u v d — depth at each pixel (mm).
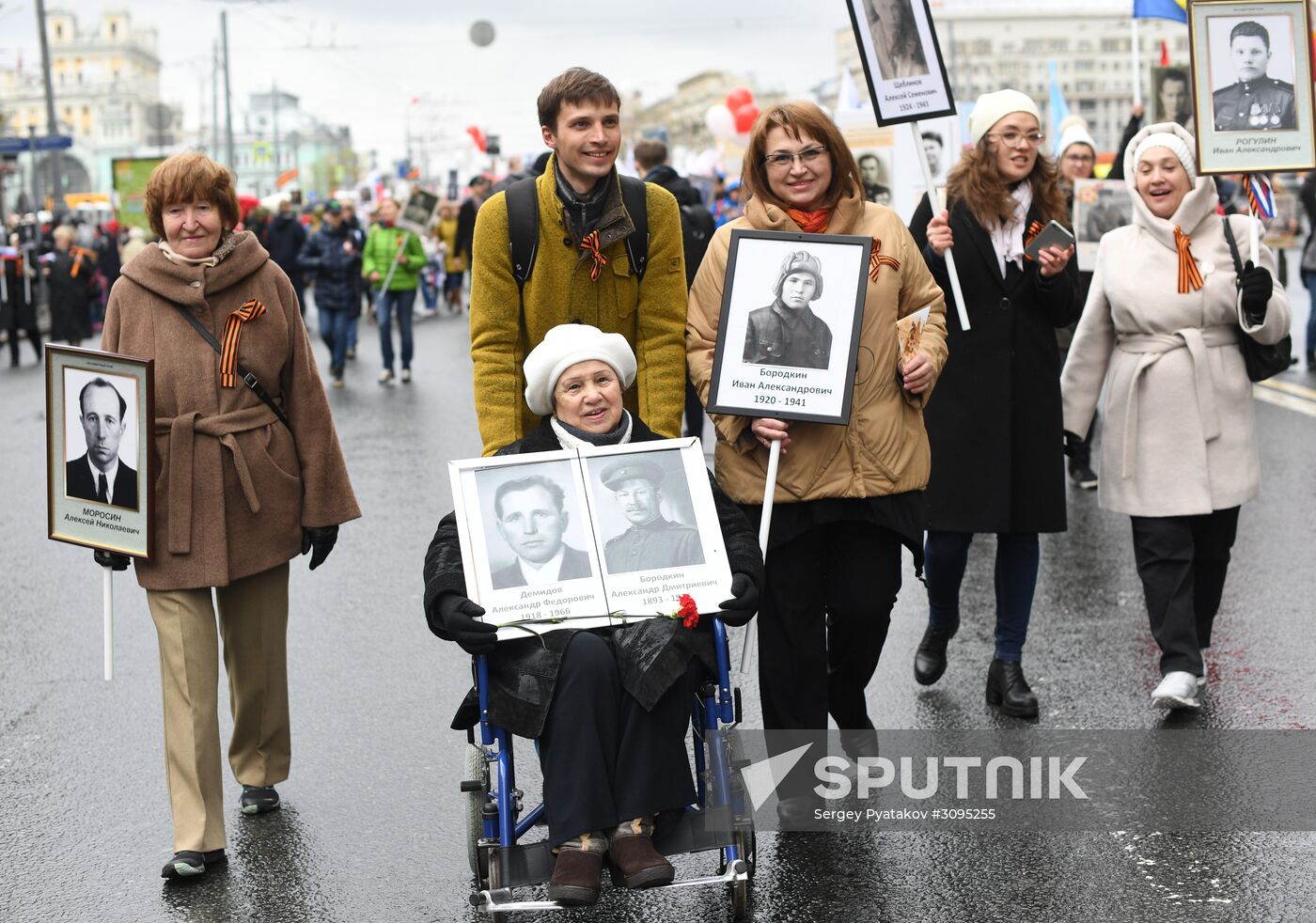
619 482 4156
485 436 4551
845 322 4551
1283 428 11742
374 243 16375
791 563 4766
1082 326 6039
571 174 4555
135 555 4656
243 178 125312
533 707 3900
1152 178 5879
